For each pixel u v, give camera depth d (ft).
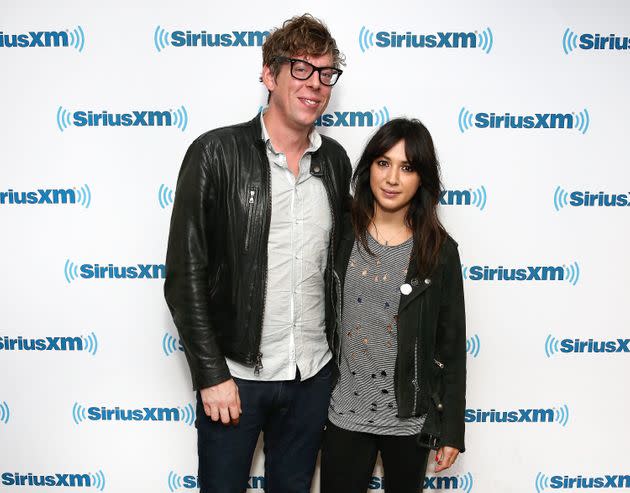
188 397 5.22
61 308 5.08
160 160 4.86
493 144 4.86
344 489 4.21
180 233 3.66
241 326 3.82
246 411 3.99
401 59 4.72
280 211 3.79
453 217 4.97
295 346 3.96
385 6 4.63
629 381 5.25
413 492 4.17
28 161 4.86
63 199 4.92
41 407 5.24
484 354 5.20
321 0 4.62
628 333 5.17
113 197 4.91
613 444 5.37
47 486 5.39
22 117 4.80
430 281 3.91
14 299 5.07
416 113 4.80
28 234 4.97
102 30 4.68
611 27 4.73
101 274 5.03
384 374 3.93
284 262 3.83
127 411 5.25
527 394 5.27
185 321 3.66
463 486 5.41
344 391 4.11
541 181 4.93
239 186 3.72
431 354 4.03
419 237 3.92
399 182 3.82
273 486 4.45
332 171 4.09
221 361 3.69
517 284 5.09
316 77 3.57
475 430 5.33
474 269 5.06
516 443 5.36
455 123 4.82
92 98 4.77
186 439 5.31
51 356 5.16
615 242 5.03
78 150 4.85
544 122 4.84
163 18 4.65
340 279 4.05
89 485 5.38
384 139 3.82
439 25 4.67
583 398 5.28
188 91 4.75
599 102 4.83
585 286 5.09
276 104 3.72
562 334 5.17
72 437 5.30
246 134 3.83
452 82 4.76
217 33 4.66
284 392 4.04
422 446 4.05
